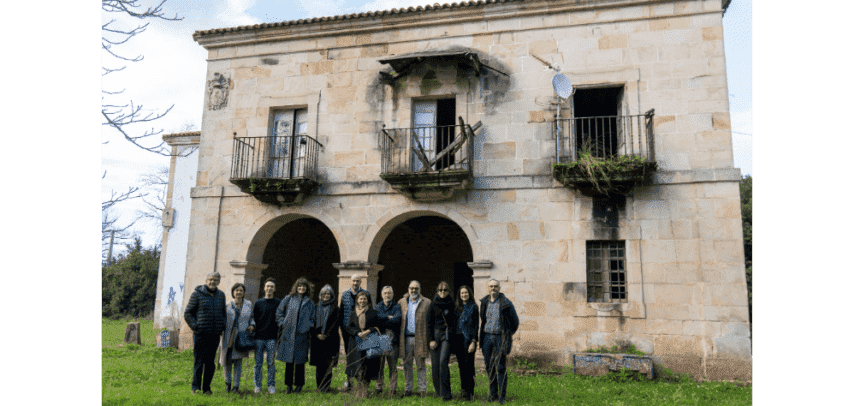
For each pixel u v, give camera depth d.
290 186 10.61
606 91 10.55
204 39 11.98
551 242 9.72
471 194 10.23
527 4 10.41
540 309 9.54
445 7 10.68
